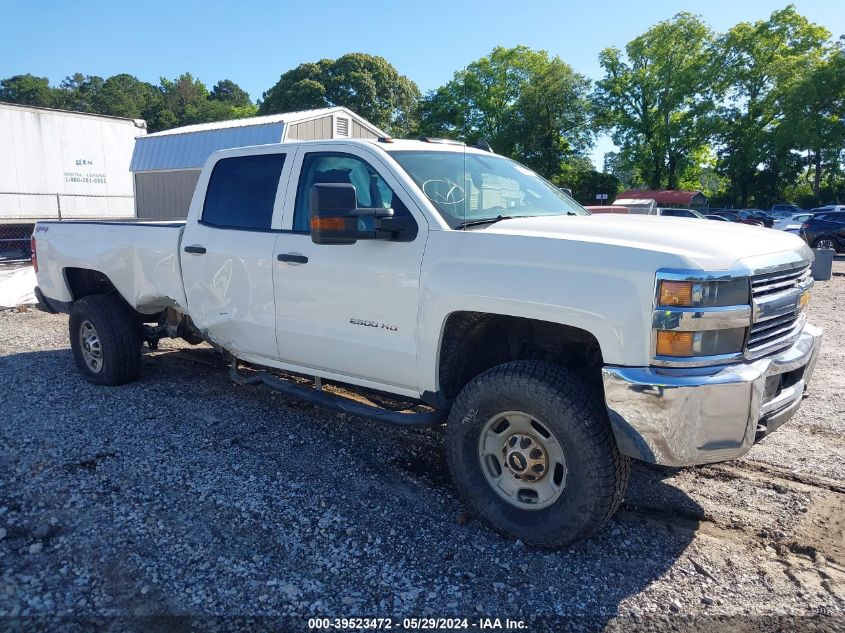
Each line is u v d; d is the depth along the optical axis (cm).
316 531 342
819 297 1173
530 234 331
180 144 1973
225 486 391
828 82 4488
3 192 1705
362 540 335
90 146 1919
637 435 290
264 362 466
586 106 5112
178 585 294
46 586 290
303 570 307
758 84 4947
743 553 329
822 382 611
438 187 388
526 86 5119
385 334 378
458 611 281
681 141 5081
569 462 308
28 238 1794
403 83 6144
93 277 612
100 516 352
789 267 327
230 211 473
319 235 343
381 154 394
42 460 421
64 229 602
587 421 303
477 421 337
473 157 445
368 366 391
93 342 585
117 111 8825
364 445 462
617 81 5253
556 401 307
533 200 437
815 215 2286
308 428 492
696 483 405
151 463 421
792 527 352
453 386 374
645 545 335
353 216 348
